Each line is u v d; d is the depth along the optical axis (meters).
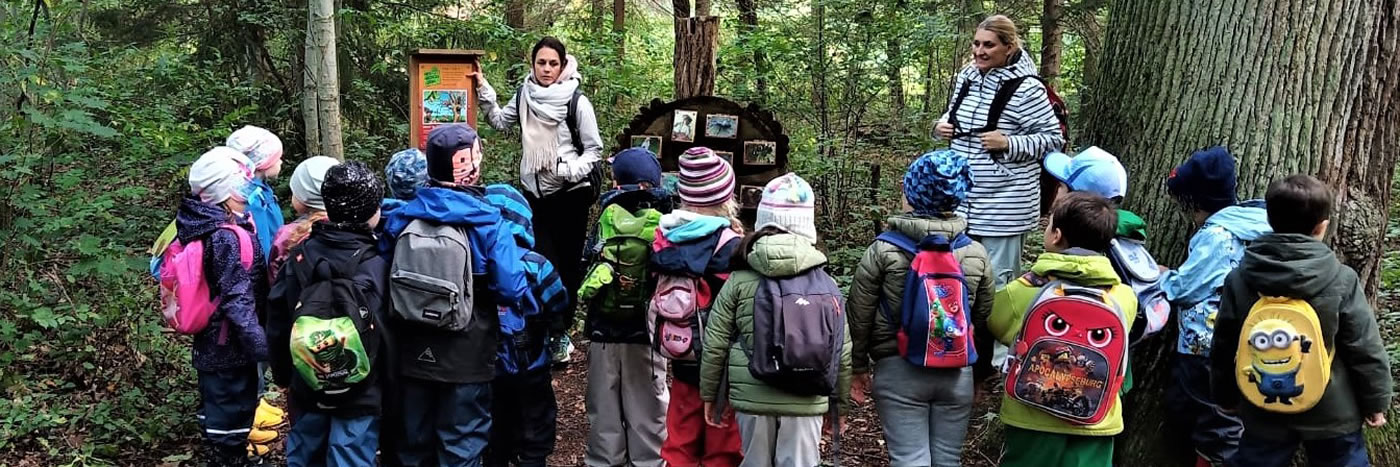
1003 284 3.98
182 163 5.15
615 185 3.54
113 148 5.61
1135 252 3.15
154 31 7.60
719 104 5.14
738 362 2.95
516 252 3.07
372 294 2.89
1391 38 3.23
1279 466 2.85
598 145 4.81
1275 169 3.27
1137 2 3.62
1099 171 3.27
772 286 2.88
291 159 7.30
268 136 3.74
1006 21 3.87
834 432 3.04
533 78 4.82
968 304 2.99
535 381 3.49
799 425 2.99
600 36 8.00
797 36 6.78
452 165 3.01
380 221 3.19
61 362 4.61
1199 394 3.16
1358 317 2.70
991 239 3.95
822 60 6.62
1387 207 3.39
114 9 7.45
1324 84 3.22
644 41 9.15
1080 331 2.83
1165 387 3.44
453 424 3.06
